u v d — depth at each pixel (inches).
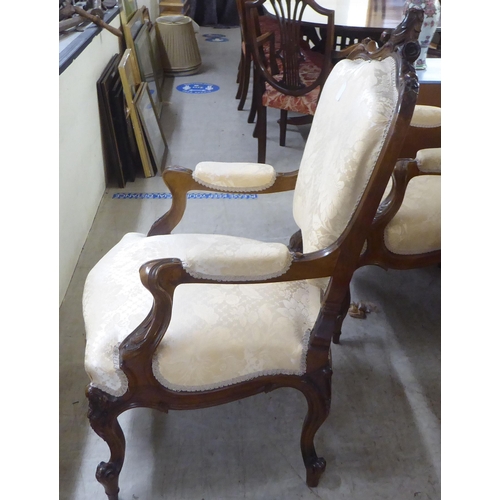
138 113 100.3
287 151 117.6
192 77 168.1
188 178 52.2
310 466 47.4
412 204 57.7
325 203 39.8
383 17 99.3
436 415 56.4
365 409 56.8
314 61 110.4
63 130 69.9
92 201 88.7
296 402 57.7
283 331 40.8
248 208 95.2
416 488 49.1
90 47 86.0
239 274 36.6
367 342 65.6
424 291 74.7
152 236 51.7
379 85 37.7
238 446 52.6
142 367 38.4
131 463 50.5
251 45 95.6
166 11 192.1
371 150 36.0
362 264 58.1
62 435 52.7
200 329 39.6
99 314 42.1
